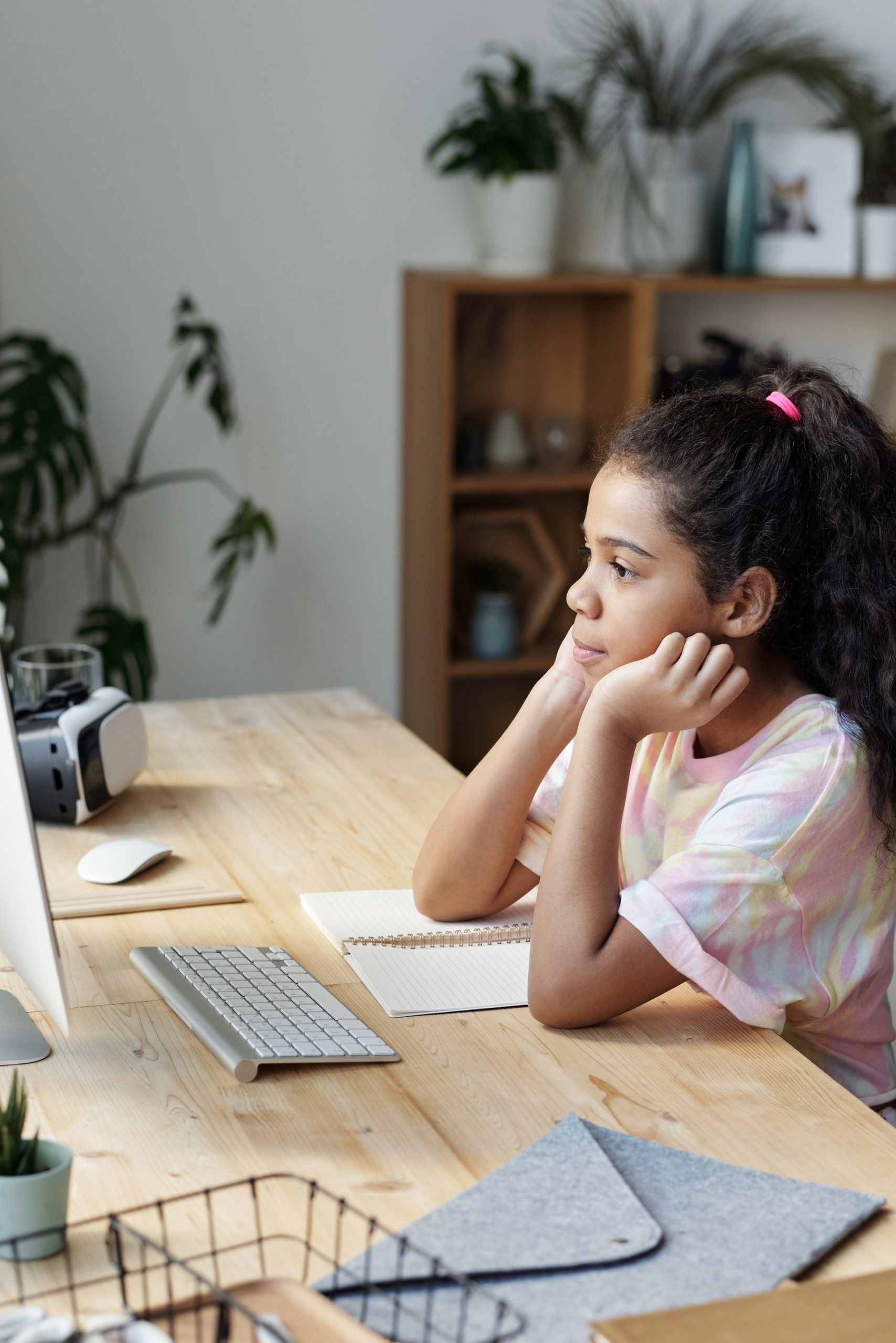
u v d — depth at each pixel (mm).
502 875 1214
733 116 3172
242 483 3064
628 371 2959
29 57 2740
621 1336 640
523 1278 721
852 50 3232
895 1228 784
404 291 3061
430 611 3027
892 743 1055
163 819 1471
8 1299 703
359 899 1259
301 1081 942
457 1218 770
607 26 3053
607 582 1062
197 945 1160
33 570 2963
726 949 1009
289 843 1407
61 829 1439
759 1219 777
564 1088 937
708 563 1018
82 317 2885
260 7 2846
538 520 3135
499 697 3322
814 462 1051
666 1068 969
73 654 1597
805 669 1096
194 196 2896
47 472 2916
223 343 2982
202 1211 786
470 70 2996
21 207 2801
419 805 1521
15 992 1078
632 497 1031
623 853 1207
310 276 3008
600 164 3139
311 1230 758
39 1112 897
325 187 2971
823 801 1028
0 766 861
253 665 3176
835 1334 652
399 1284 715
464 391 3156
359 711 1882
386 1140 867
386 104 2963
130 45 2791
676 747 1155
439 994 1077
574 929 1006
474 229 2988
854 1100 926
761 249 3117
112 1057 974
